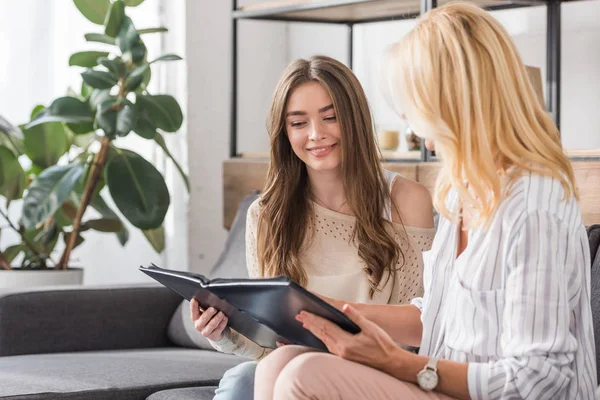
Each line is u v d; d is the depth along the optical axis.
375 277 2.29
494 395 1.51
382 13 3.65
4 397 2.22
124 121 3.47
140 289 3.12
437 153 1.71
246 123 4.56
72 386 2.33
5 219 3.89
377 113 4.05
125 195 3.52
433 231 2.37
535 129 1.60
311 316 1.60
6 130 3.40
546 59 3.22
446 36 1.60
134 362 2.65
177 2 4.30
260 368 1.69
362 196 2.31
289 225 2.36
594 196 2.42
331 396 1.52
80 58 3.71
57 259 4.10
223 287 1.71
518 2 3.14
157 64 4.26
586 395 1.57
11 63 3.92
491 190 1.59
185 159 4.32
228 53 4.46
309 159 2.29
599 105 3.19
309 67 2.30
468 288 1.61
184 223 4.32
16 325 2.92
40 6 3.97
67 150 3.78
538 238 1.52
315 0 3.37
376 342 1.58
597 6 3.19
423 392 1.57
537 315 1.49
